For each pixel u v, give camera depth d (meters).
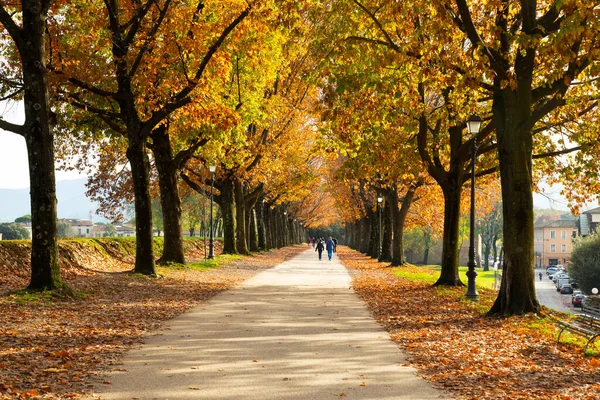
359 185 52.88
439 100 30.30
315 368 9.66
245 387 8.37
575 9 13.20
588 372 9.84
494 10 17.89
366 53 17.02
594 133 19.92
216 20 23.17
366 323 14.93
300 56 42.31
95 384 8.41
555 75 14.63
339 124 18.39
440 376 9.29
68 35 23.41
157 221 86.44
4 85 22.78
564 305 57.22
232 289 23.30
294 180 53.47
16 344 10.84
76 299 17.05
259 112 30.94
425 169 25.78
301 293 22.30
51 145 17.12
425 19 15.55
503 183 16.67
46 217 17.06
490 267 113.81
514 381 9.08
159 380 8.70
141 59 21.92
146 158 24.70
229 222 47.81
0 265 21.92
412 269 39.22
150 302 17.84
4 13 16.47
